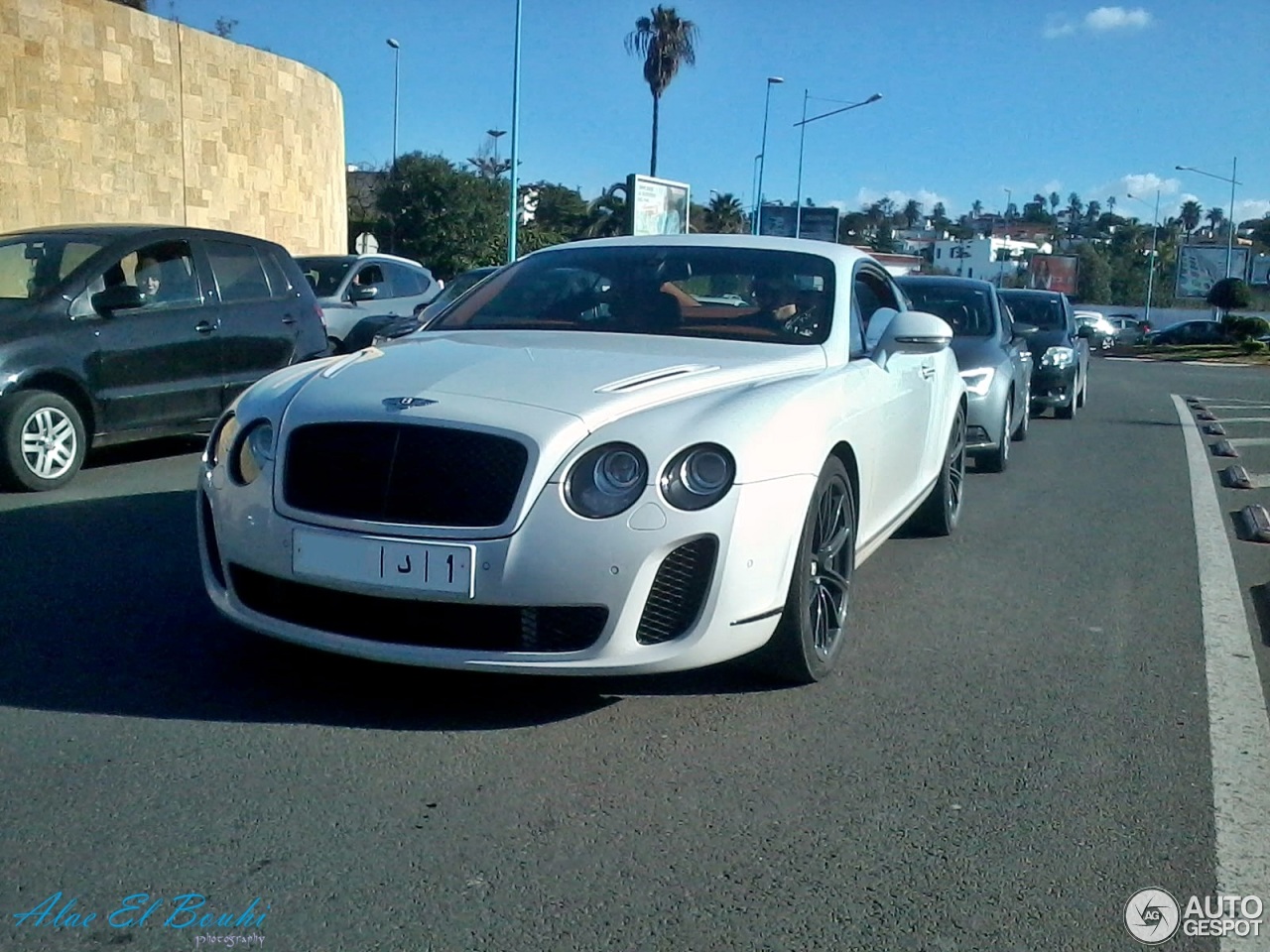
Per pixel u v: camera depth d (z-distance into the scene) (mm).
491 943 2795
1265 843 3369
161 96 24281
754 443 3914
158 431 8406
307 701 4172
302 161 29547
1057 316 15273
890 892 3059
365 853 3182
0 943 2752
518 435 3766
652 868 3146
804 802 3541
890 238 110062
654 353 4625
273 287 9383
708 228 64438
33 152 21484
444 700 4203
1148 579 6312
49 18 21625
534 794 3537
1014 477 9719
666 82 45188
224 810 3389
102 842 3205
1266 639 5301
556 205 60250
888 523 5465
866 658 4852
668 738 3961
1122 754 3965
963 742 4023
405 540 3760
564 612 3764
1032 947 2838
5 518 6883
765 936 2850
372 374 4270
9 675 4355
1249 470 10555
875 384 5039
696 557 3799
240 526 4059
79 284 7977
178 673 4406
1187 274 78375
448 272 41000
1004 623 5430
